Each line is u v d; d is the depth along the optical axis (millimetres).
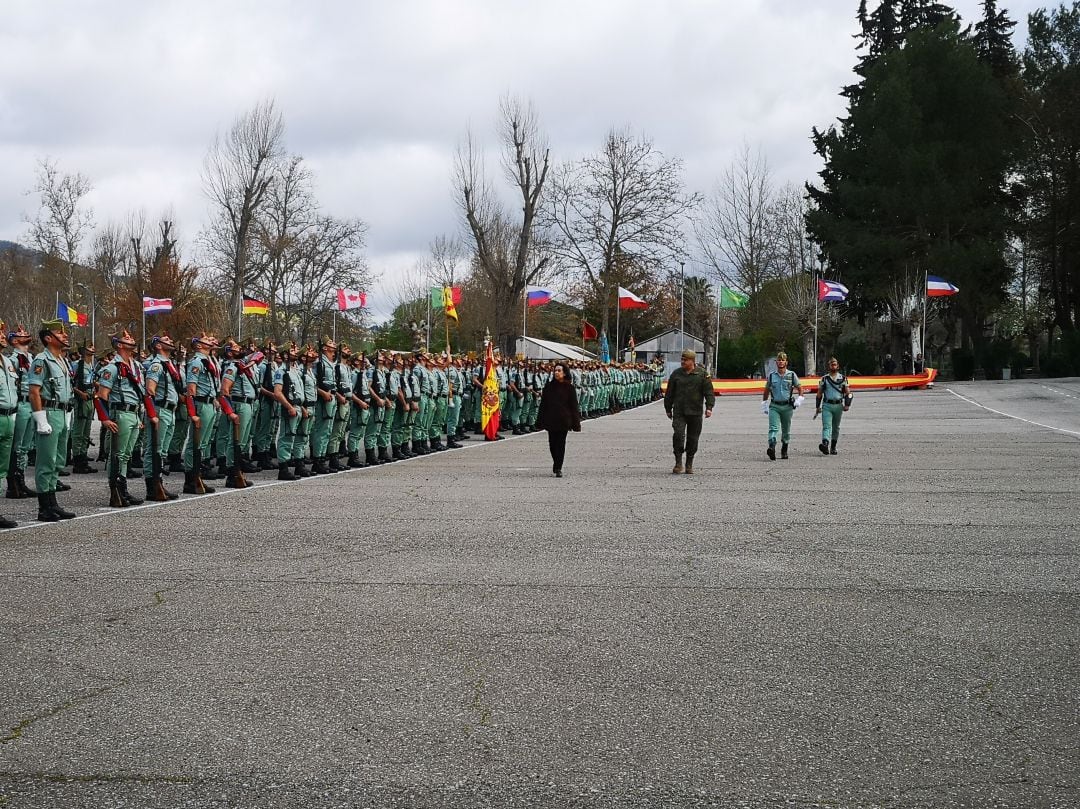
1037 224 70438
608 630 6703
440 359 23703
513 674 5762
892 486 15133
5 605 7352
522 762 4527
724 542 10062
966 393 51250
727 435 27891
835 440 21281
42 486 11523
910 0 77625
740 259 80875
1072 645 6371
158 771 4430
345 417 18297
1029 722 5043
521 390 30500
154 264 57312
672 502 13234
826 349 76125
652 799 4164
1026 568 8766
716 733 4879
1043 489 14688
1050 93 68562
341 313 56656
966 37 74875
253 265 54688
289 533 10594
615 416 40688
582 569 8680
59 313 47250
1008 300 82125
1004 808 4109
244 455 17625
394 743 4742
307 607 7305
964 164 67312
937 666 5934
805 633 6637
